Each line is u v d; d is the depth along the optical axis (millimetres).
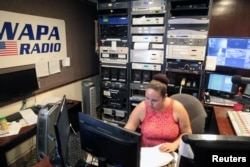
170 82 2625
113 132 919
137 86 2834
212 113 2180
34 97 2445
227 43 2227
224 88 2369
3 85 1967
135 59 2729
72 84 3219
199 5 2322
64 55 2943
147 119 1501
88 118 1022
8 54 2070
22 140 1775
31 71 2279
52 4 2617
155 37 2561
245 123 1584
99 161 1003
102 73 3033
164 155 1193
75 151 1237
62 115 1058
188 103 1736
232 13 2455
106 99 3150
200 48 2350
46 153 1236
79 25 3273
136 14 2598
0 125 1790
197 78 2537
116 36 2807
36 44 2406
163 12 2455
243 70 2465
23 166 2273
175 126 1476
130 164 894
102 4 2742
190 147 434
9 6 2035
